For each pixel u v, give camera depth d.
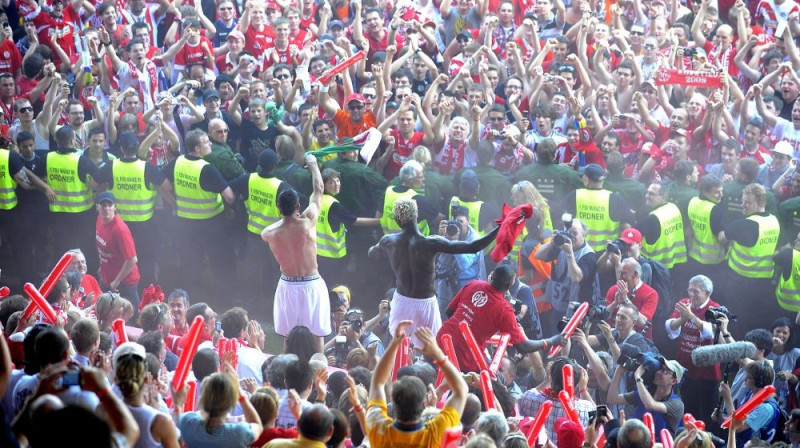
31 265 12.89
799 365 10.20
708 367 10.47
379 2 16.62
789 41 15.70
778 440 9.05
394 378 8.12
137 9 15.87
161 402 6.55
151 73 14.59
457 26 16.42
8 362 4.97
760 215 11.65
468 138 13.46
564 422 6.64
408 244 9.67
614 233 11.95
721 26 16.22
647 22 16.56
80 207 12.54
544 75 14.45
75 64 14.88
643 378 9.03
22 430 4.99
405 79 14.34
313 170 10.64
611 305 10.48
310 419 5.64
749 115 14.48
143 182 12.26
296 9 15.71
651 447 6.59
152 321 9.03
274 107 13.45
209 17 16.72
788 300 11.58
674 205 11.97
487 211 12.02
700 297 10.59
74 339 7.04
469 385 8.05
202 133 12.35
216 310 12.54
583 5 16.11
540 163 12.32
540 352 11.02
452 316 9.38
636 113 14.27
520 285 10.66
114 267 11.68
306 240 10.34
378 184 12.54
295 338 9.17
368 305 12.77
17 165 12.38
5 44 14.57
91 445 3.97
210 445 5.89
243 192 12.39
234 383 5.96
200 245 12.60
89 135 12.56
